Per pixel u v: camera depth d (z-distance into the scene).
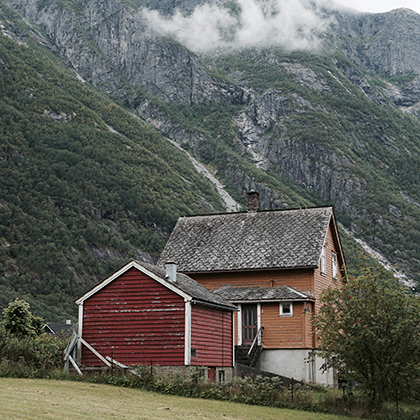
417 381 20.25
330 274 36.69
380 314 19.23
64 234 140.75
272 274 34.16
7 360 21.17
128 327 24.64
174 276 25.25
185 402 18.81
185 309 23.94
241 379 22.34
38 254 125.06
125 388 20.72
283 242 35.03
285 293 32.69
